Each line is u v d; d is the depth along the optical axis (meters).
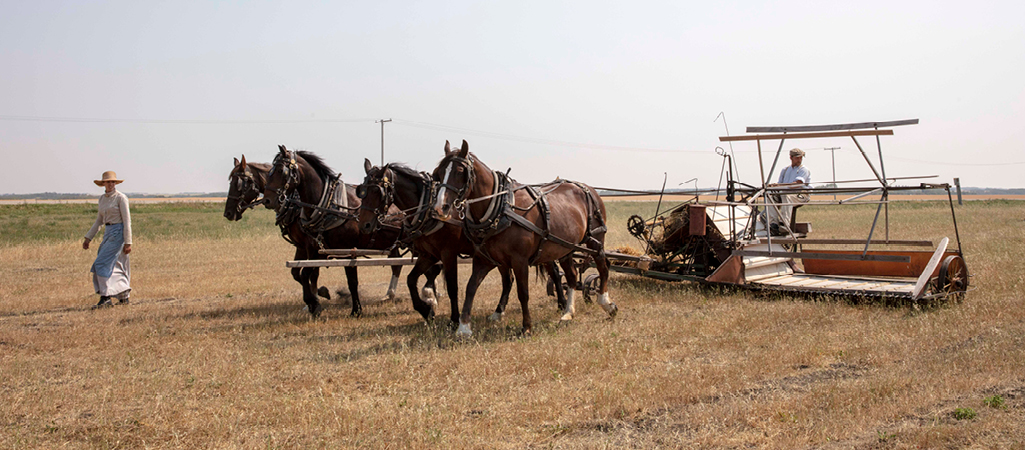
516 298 10.69
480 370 5.96
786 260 11.41
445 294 11.44
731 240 10.11
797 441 4.12
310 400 5.28
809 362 6.04
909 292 8.33
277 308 9.84
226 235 24.34
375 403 5.12
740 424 4.50
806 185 10.19
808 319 7.92
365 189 7.69
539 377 5.77
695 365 5.96
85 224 37.84
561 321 8.30
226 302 10.49
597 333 7.43
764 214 11.23
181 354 6.87
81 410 5.13
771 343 6.75
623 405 4.89
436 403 5.15
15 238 26.09
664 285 11.11
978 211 35.66
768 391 5.24
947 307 8.00
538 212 7.64
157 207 69.25
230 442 4.39
